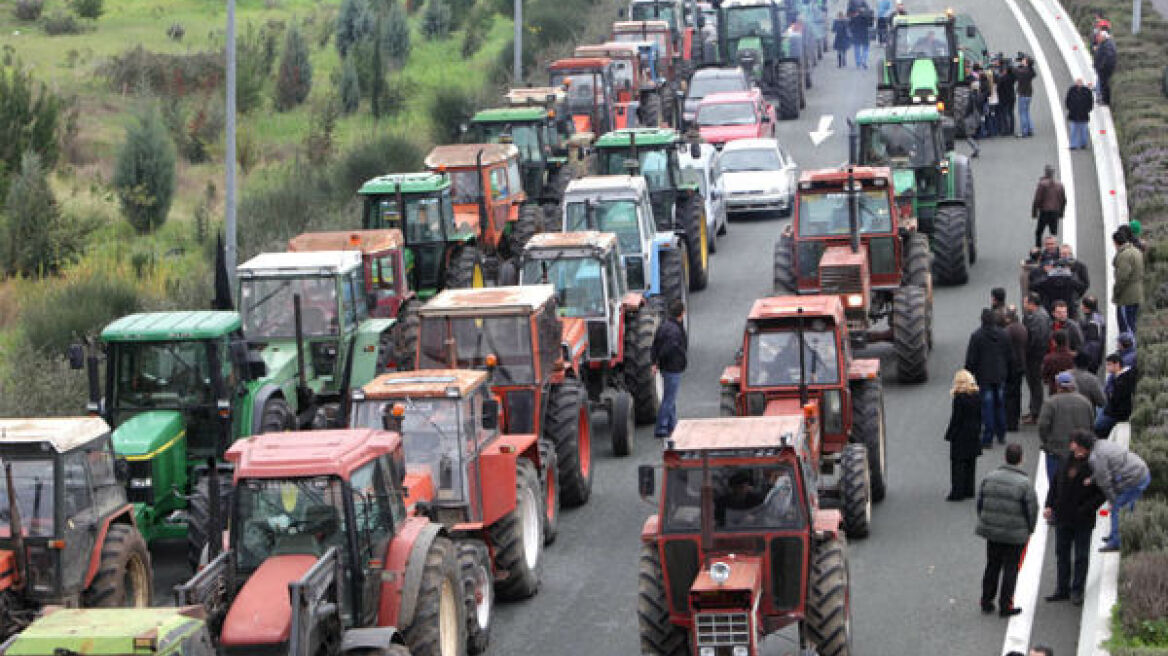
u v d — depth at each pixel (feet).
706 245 431.43
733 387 266.98
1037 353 305.12
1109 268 398.83
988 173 519.60
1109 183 486.79
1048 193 413.59
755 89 601.62
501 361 267.18
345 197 517.96
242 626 175.11
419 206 377.09
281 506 184.75
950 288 405.59
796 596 193.26
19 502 201.87
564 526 274.98
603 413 345.10
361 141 578.25
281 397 274.16
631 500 286.46
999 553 221.87
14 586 201.36
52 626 152.56
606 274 310.86
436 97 640.58
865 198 342.23
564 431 277.03
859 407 267.39
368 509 189.26
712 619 185.88
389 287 332.39
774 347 262.67
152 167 478.18
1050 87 636.48
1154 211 420.36
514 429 267.80
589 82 556.51
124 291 387.96
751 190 497.46
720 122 564.71
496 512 232.94
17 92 504.84
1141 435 268.00
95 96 629.10
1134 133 512.22
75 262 433.48
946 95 565.94
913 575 242.58
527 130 466.70
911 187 370.53
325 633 180.04
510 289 282.15
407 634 193.67
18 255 424.46
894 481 285.64
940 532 259.60
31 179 435.94
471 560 219.20
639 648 221.46
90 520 208.44
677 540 193.36
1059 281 332.19
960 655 212.23
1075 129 535.60
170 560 262.06
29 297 393.70
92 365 248.11
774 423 204.74
